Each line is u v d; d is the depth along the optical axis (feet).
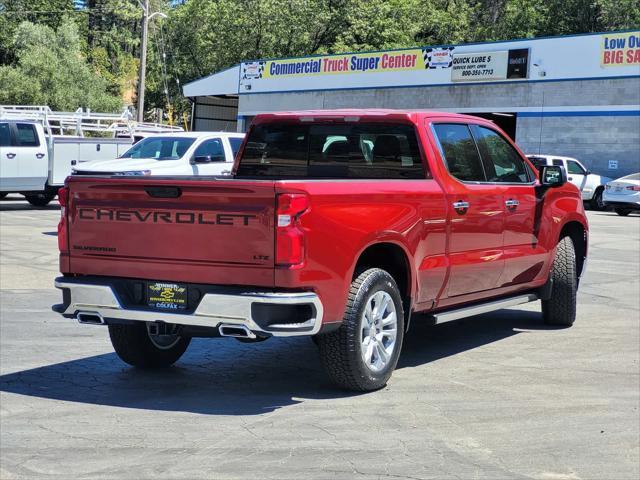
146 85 241.55
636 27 181.47
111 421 18.57
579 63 119.24
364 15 209.87
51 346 25.96
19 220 67.56
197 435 17.63
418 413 19.39
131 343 22.63
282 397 20.63
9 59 258.78
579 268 31.24
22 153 76.07
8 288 36.24
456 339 27.99
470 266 24.48
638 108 114.42
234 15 204.54
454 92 132.46
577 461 16.44
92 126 85.71
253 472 15.51
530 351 26.17
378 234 20.67
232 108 191.72
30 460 16.07
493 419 19.03
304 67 151.94
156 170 52.95
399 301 21.62
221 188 18.89
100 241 20.45
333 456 16.42
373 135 24.36
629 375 23.25
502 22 205.87
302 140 25.53
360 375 20.56
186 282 19.63
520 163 27.84
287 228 18.58
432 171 23.41
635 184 93.30
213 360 24.58
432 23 215.10
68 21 255.70
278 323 18.86
